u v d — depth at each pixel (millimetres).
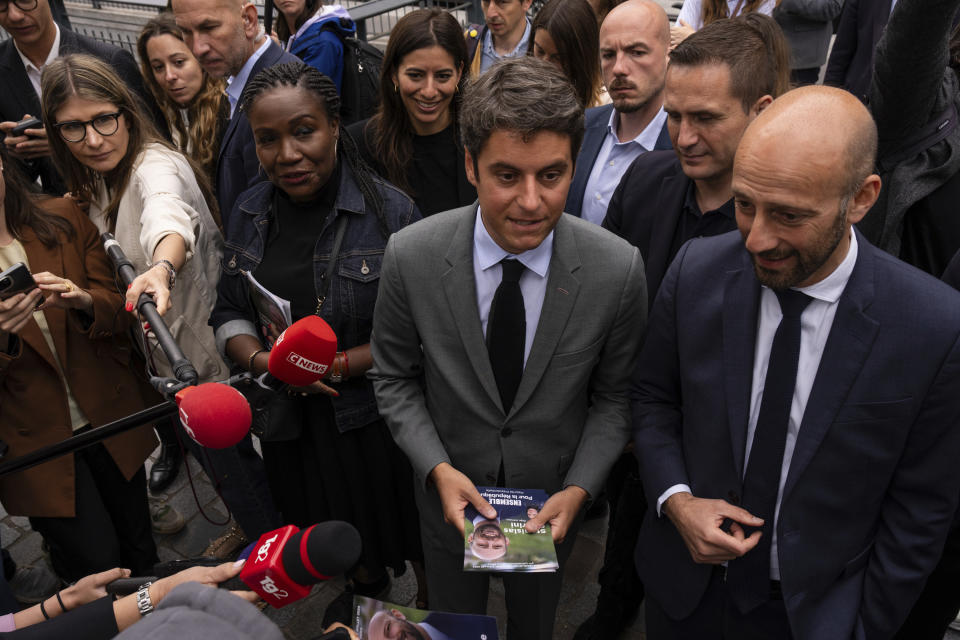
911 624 2119
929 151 2402
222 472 2852
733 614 1770
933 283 1448
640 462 1880
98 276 2578
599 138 2930
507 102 1449
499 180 1546
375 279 2297
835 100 1277
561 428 1920
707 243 1738
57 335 2447
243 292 2418
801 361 1537
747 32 1994
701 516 1646
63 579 2814
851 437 1480
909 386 1426
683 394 1761
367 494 2574
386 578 3061
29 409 2439
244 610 709
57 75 2482
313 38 4148
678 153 2105
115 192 2691
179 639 667
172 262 2271
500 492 1866
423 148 3080
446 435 2014
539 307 1826
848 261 1457
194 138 4066
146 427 2764
